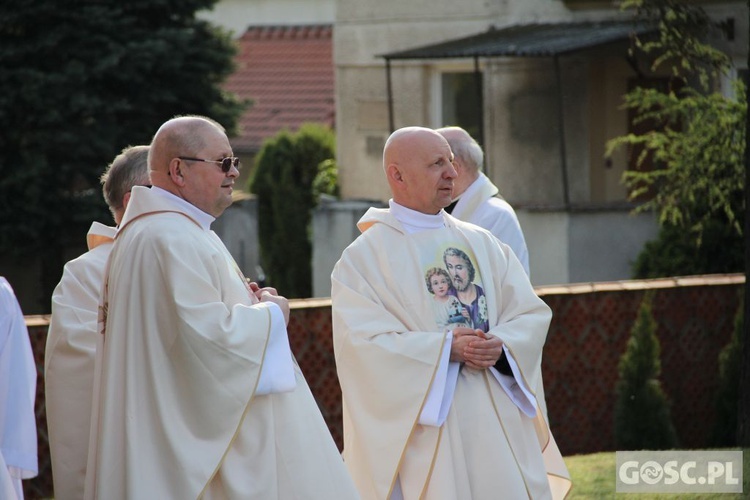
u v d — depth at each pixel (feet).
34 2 101.86
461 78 104.53
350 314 33.81
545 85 98.22
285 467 29.66
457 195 40.50
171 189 30.30
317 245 105.50
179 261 29.01
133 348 29.22
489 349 32.89
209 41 114.11
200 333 28.58
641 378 55.31
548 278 91.50
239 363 28.89
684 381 57.41
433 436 32.81
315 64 170.30
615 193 96.32
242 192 130.11
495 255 35.32
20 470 33.68
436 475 32.63
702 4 84.84
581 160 97.35
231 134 117.91
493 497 32.71
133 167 34.14
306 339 51.29
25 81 101.19
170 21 111.96
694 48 61.46
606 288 55.93
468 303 34.09
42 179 102.42
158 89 108.37
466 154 40.27
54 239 106.11
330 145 122.31
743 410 48.60
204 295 29.09
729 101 70.59
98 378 30.42
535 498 33.32
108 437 29.17
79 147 103.14
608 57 94.73
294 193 118.83
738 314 57.00
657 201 75.56
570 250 90.27
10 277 111.55
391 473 32.83
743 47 83.82
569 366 55.42
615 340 56.03
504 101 100.68
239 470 29.14
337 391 51.83
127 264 29.53
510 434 33.40
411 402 32.76
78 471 33.83
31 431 33.58
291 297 117.60
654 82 93.20
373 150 110.32
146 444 28.89
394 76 107.86
